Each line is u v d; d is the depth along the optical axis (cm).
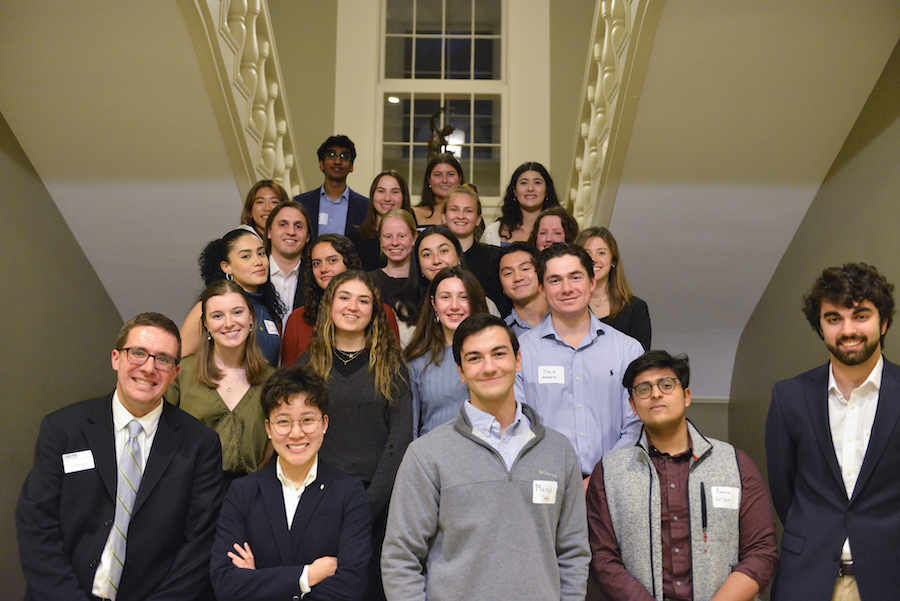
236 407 242
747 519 215
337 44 658
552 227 327
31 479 208
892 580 201
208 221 391
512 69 661
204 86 330
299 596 195
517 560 193
